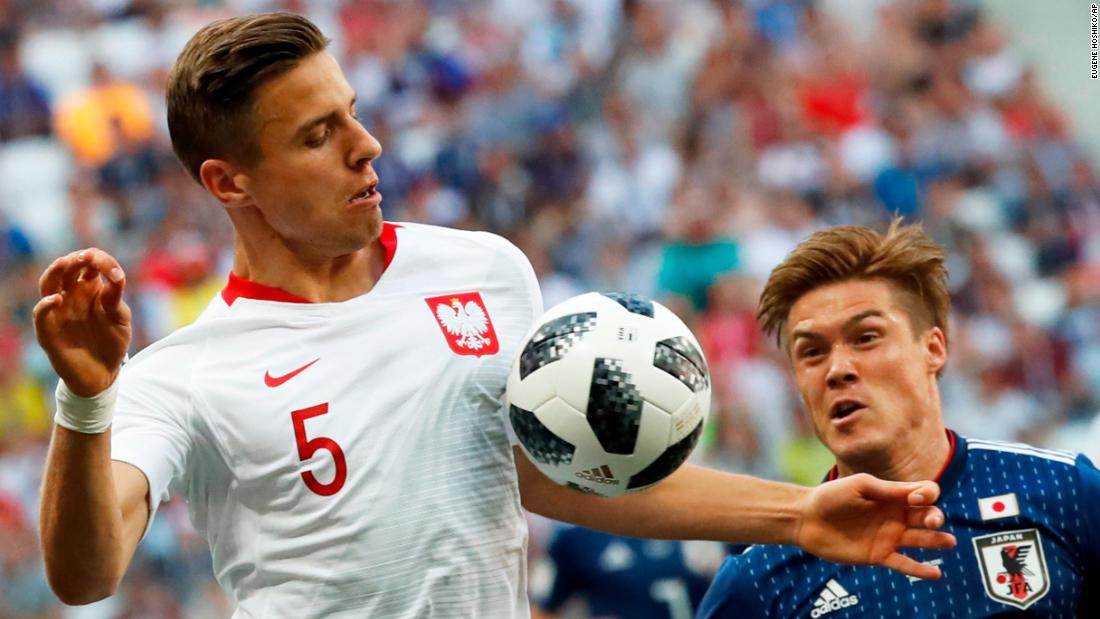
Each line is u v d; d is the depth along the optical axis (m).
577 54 60.53
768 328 14.89
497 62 59.56
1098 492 14.03
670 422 11.54
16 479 40.00
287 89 12.02
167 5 60.03
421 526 12.08
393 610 12.05
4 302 45.19
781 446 40.97
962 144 58.31
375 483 12.05
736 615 14.69
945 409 45.56
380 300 12.58
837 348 14.14
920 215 55.53
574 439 11.54
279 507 12.13
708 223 49.31
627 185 54.19
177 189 50.91
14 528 38.12
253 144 12.11
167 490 12.33
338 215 12.15
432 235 13.13
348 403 12.16
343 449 12.03
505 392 12.43
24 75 55.28
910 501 11.84
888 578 14.01
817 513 12.26
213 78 12.11
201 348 12.42
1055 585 13.76
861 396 14.01
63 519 11.14
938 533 12.05
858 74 60.59
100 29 58.66
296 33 12.13
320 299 12.61
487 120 56.44
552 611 26.31
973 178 57.75
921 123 58.78
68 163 53.53
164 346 12.48
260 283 12.68
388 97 57.56
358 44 59.97
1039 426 46.84
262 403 12.12
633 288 49.53
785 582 14.45
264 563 12.20
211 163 12.34
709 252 48.72
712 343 44.88
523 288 13.11
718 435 39.09
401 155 54.47
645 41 60.78
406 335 12.42
